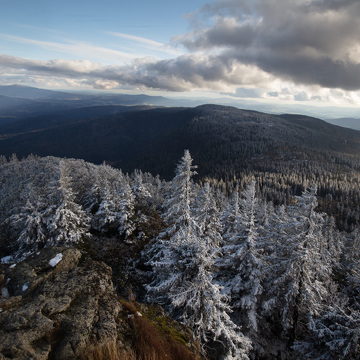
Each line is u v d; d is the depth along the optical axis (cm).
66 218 2184
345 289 2878
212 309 1124
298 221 1683
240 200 2430
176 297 1143
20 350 650
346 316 1516
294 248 1684
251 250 1540
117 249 2595
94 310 883
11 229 2416
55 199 2247
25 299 891
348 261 4166
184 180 2039
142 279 2231
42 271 1060
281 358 1728
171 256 1265
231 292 1606
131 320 959
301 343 1703
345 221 10088
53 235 2189
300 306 1759
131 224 2912
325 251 3075
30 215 2092
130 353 788
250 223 1542
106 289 1055
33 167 6825
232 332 1170
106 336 786
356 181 15662
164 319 1141
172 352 896
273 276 1802
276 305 1769
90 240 2541
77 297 938
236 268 1638
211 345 1249
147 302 1398
